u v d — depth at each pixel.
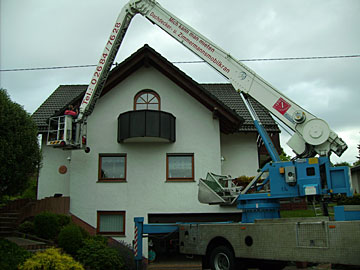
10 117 11.65
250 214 10.61
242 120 16.56
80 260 11.43
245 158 19.23
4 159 11.16
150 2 13.35
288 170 9.84
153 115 16.27
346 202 16.84
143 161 16.91
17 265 9.42
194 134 17.30
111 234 16.20
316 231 7.77
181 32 12.62
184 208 16.44
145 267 14.25
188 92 17.69
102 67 14.73
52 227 13.26
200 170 16.88
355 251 7.12
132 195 16.55
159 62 17.16
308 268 8.91
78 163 16.88
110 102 17.56
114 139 17.14
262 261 9.23
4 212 14.84
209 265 10.08
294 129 10.37
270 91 11.01
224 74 11.75
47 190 18.31
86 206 16.45
